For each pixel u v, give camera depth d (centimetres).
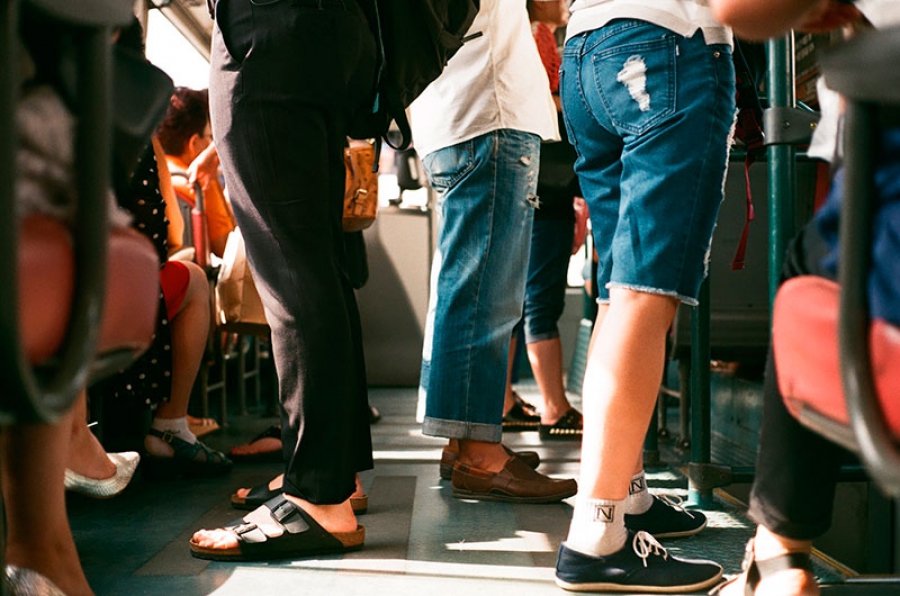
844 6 84
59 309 64
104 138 67
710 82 144
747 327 286
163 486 240
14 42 55
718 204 147
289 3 155
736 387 334
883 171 63
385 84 170
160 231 223
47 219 66
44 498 103
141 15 272
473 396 221
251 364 472
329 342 162
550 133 235
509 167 223
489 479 222
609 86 152
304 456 166
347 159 272
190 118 327
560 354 337
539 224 331
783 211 179
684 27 145
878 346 60
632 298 144
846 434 66
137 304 80
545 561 167
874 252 62
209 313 253
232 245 265
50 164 68
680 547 178
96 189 66
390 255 536
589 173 175
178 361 247
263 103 157
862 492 268
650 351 144
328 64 157
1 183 55
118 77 81
